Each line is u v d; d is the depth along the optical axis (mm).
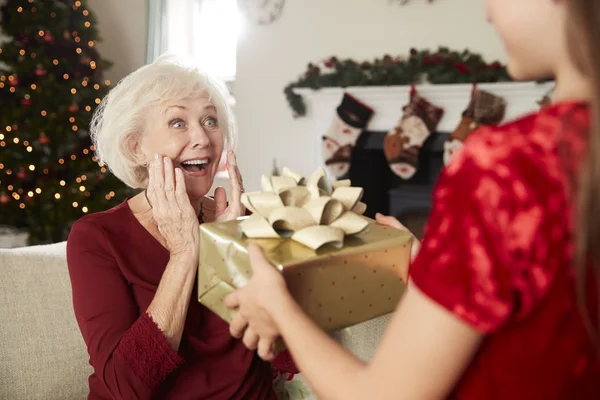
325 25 3703
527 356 494
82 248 1125
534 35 485
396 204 3678
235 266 754
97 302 1076
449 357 477
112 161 1291
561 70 489
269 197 823
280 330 609
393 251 780
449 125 3318
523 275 462
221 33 4656
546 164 459
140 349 997
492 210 458
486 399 518
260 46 3998
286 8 3842
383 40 3506
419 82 3359
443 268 473
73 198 3801
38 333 1350
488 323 462
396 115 3465
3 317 1322
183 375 1130
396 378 489
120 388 996
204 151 1252
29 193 3760
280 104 3955
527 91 3018
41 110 3855
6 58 3803
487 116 3066
